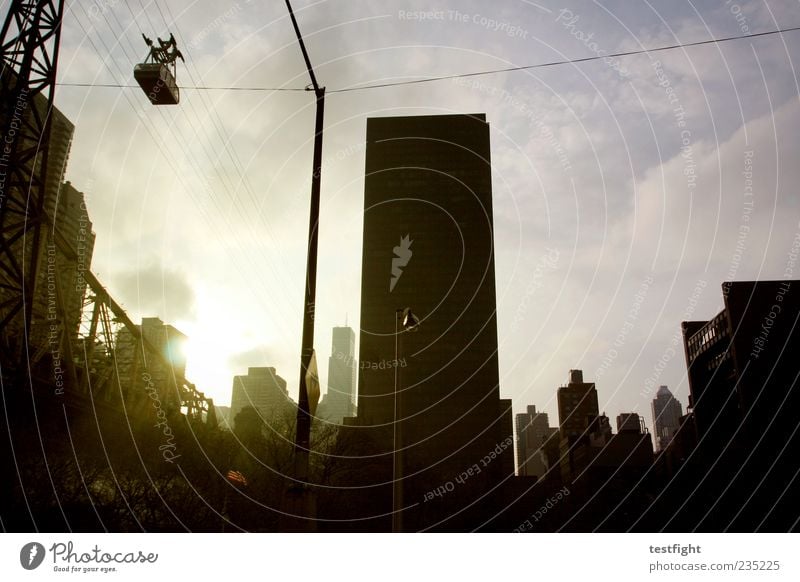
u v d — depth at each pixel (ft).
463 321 410.93
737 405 252.21
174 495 133.69
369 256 428.97
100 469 127.54
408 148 454.81
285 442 165.37
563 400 442.50
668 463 230.89
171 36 67.10
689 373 309.22
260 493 147.43
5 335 89.71
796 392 222.48
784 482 187.01
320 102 45.73
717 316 275.39
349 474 173.06
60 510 100.01
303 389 37.70
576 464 273.54
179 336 272.92
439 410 389.19
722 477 193.67
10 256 87.97
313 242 41.52
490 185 444.14
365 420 373.20
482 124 460.96
